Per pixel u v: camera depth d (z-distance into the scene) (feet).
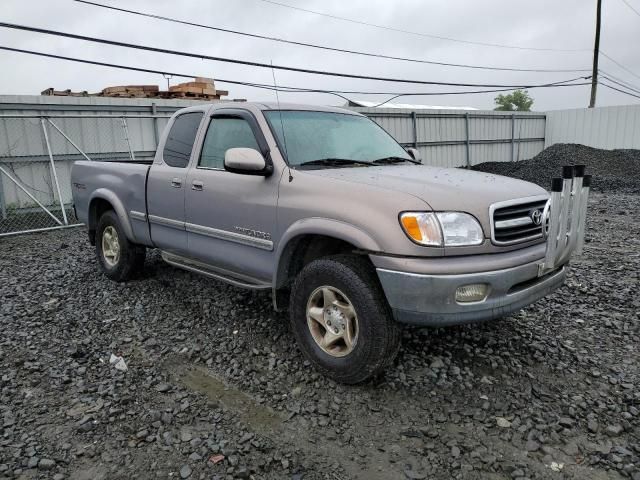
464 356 12.80
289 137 13.53
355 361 10.96
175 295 17.79
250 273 13.91
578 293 17.62
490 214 10.77
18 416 10.40
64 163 42.27
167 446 9.40
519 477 8.48
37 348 13.65
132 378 12.03
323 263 11.43
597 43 102.53
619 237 28.48
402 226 10.32
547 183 59.77
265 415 10.44
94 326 15.21
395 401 10.85
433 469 8.74
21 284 19.71
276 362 12.69
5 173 35.99
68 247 27.99
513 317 15.35
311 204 11.70
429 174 12.85
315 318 11.87
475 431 9.79
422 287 10.11
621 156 69.56
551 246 11.03
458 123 76.54
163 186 16.37
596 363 12.46
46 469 8.75
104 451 9.27
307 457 9.10
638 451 9.11
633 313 15.76
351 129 15.43
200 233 15.11
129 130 45.47
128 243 18.78
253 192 13.19
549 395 11.00
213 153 15.05
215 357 13.08
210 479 8.48
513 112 84.23
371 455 9.15
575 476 8.52
